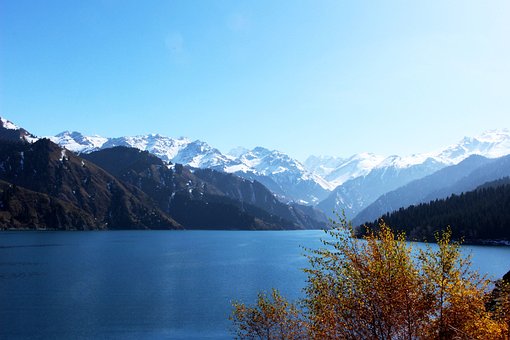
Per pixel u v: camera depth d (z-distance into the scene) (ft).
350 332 65.62
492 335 63.05
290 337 109.29
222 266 542.16
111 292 349.61
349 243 68.44
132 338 225.35
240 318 135.33
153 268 516.73
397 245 65.51
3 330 237.04
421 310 62.75
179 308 290.56
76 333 233.14
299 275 452.35
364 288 64.44
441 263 65.31
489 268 431.84
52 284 385.70
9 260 581.12
